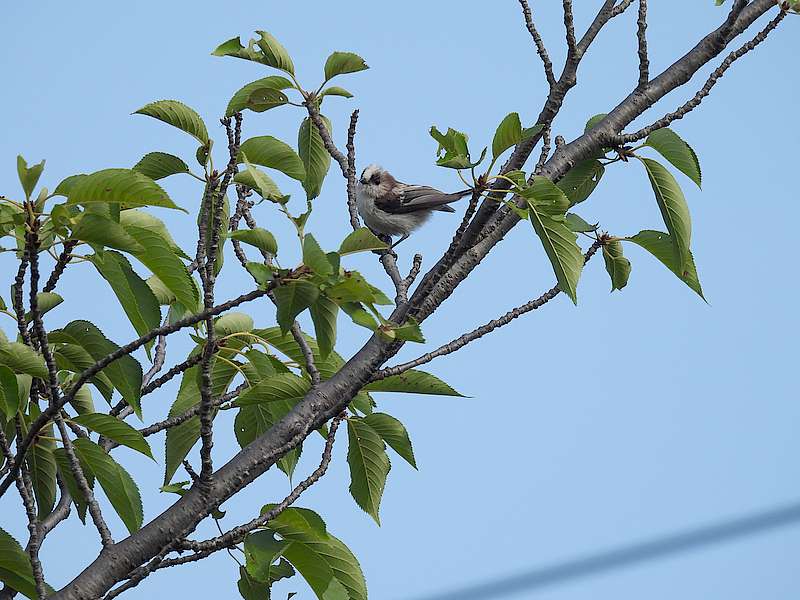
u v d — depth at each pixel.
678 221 10.24
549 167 10.45
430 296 9.53
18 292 7.84
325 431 9.70
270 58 10.46
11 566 8.19
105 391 9.63
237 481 8.56
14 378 7.97
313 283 7.30
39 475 9.13
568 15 9.29
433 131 8.51
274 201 8.55
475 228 8.93
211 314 7.45
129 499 8.84
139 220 8.69
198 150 8.95
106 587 8.16
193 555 8.03
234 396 9.63
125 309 8.42
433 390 9.13
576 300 8.78
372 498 9.42
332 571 8.52
